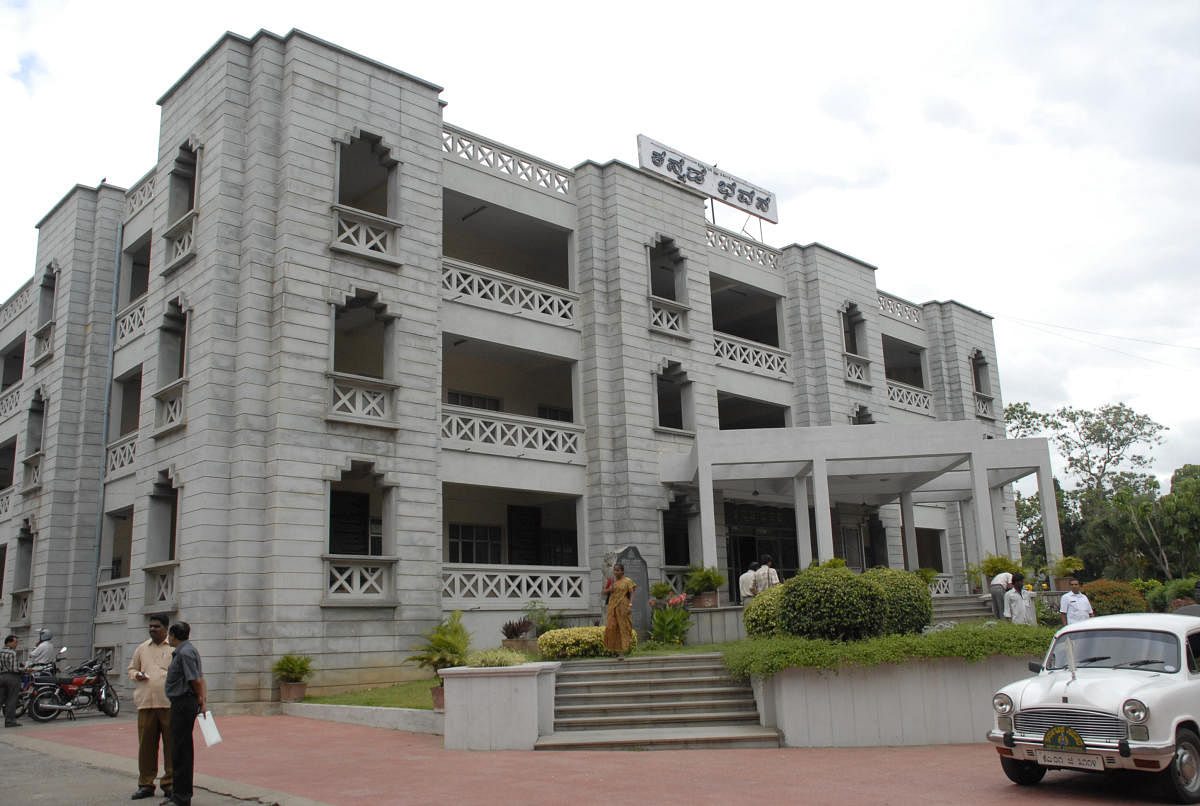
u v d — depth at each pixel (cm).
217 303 1764
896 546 2927
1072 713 875
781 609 1378
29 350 2538
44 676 1599
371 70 1988
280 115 1867
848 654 1238
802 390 2805
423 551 1878
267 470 1719
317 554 1720
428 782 946
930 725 1247
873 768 1035
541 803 836
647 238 2434
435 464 1936
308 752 1174
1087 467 4988
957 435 2055
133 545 1911
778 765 1057
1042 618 1789
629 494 2220
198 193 1881
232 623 1647
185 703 830
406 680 1795
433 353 1978
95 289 2319
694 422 2433
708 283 2577
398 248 1953
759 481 2386
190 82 1984
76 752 1178
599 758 1115
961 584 3164
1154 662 930
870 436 2048
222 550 1683
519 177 2291
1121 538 4169
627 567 1969
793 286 2888
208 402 1720
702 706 1343
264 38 1877
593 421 2272
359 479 2006
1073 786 920
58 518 2228
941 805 827
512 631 1875
